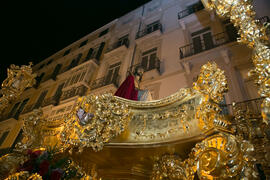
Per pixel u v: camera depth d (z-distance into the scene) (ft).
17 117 54.70
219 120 10.89
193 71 31.58
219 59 29.81
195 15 39.47
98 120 14.29
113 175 17.53
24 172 12.98
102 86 41.52
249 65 26.94
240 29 11.02
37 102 55.16
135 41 46.39
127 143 13.87
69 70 54.70
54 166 14.40
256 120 13.98
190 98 13.23
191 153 11.98
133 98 18.43
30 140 16.72
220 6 12.59
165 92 31.40
